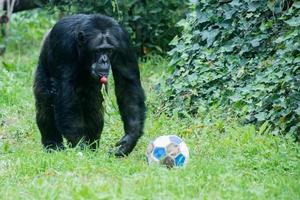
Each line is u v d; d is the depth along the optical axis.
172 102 21.42
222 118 19.77
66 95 16.86
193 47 21.83
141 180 14.34
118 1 27.08
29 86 25.25
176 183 14.16
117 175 15.05
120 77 16.95
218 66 21.11
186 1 28.17
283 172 15.73
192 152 17.25
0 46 28.94
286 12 20.06
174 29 28.05
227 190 14.05
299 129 18.28
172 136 15.80
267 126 18.78
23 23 33.12
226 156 16.84
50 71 17.61
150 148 15.75
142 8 27.53
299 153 16.95
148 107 21.70
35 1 29.02
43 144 18.33
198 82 21.19
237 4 20.89
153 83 24.44
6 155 17.30
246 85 20.30
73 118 16.89
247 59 20.83
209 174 14.96
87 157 16.30
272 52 20.53
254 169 16.00
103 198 13.20
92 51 16.53
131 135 16.81
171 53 22.38
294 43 19.14
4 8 29.64
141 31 27.97
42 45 18.12
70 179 14.72
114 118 20.95
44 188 14.04
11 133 20.56
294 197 13.85
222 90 20.80
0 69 26.47
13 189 14.27
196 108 20.92
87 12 27.42
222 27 21.41
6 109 22.83
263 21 20.86
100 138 18.42
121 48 16.77
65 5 27.91
